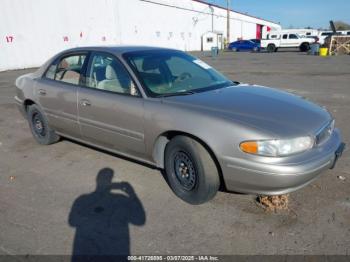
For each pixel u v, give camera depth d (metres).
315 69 15.95
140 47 4.47
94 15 25.72
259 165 2.89
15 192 3.88
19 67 20.78
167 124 3.40
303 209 3.29
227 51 40.69
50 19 22.25
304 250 2.72
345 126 5.98
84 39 25.05
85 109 4.29
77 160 4.75
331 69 15.73
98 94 4.12
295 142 2.93
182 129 3.28
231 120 3.07
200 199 3.37
